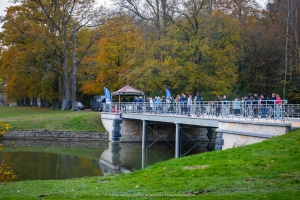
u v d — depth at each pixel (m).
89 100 67.12
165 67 41.81
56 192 13.11
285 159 14.22
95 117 45.31
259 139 19.05
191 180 13.16
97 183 14.82
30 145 38.56
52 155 32.19
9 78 57.50
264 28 48.12
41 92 57.72
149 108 34.19
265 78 45.97
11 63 52.09
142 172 16.14
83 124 43.91
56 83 59.12
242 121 20.19
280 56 44.88
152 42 44.88
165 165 16.53
